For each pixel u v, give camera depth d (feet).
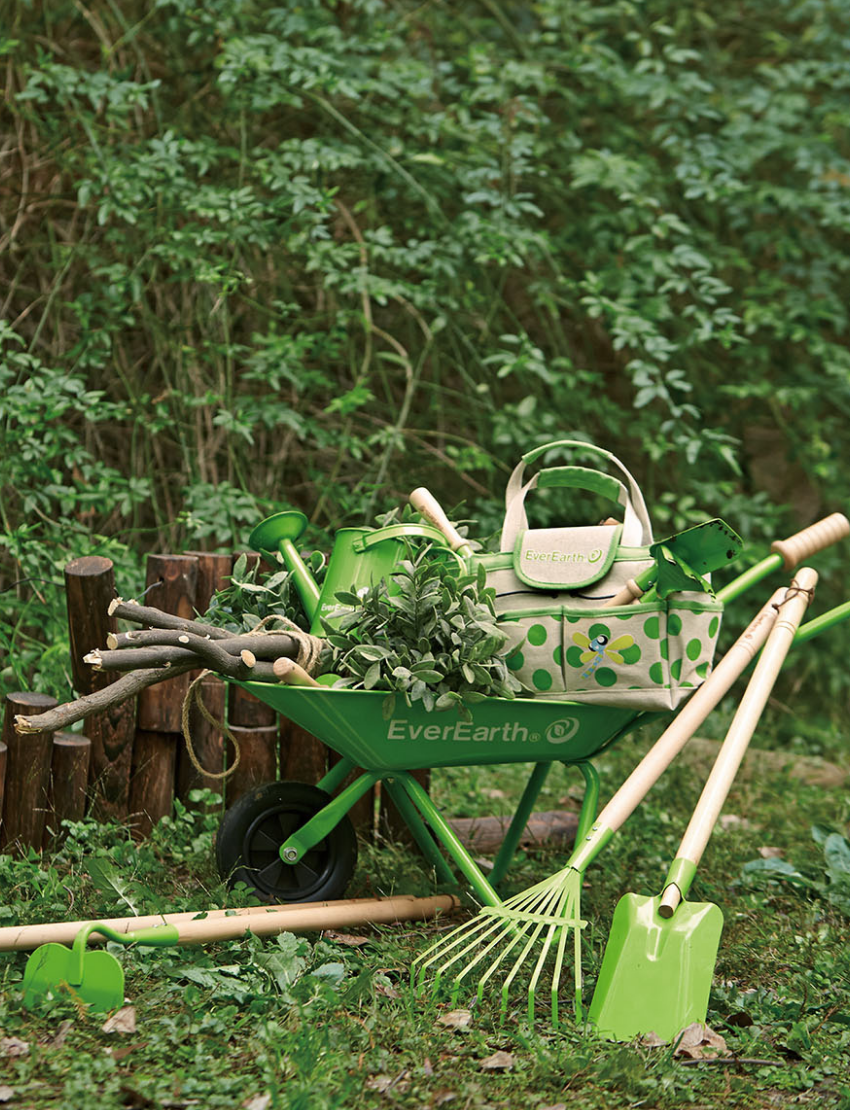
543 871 11.48
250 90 16.47
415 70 17.48
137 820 11.60
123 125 16.26
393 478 18.38
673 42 20.01
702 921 8.40
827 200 19.10
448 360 18.15
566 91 18.54
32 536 14.97
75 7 17.61
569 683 9.30
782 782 14.74
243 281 16.38
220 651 8.55
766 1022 8.26
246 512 15.30
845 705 19.97
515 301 20.24
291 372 16.03
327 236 15.92
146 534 17.48
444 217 17.53
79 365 15.69
